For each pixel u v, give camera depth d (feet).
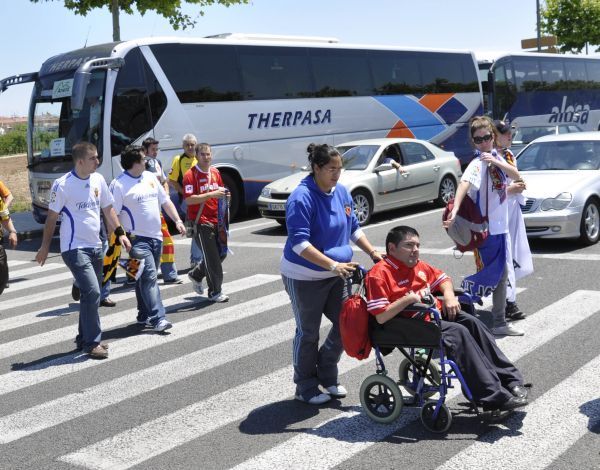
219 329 25.46
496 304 22.49
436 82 71.36
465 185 21.54
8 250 50.80
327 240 16.87
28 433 17.10
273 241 44.93
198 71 54.34
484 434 15.39
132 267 24.64
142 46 51.44
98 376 21.15
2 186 31.37
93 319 22.95
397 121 67.51
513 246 24.29
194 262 35.45
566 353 20.51
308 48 61.41
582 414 16.15
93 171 22.89
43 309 30.81
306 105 60.85
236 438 16.06
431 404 15.65
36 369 22.24
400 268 16.03
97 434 16.79
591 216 37.04
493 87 82.43
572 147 40.24
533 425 15.67
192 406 18.22
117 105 49.65
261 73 58.13
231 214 56.70
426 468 13.99
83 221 22.70
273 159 58.90
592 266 32.09
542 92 88.48
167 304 29.73
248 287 31.99
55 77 51.44
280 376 20.12
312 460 14.67
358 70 64.75
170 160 52.60
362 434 15.83
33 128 52.37
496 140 23.45
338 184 17.38
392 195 50.31
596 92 97.35
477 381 15.07
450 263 34.53
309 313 17.30
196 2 69.05
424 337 15.42
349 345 16.19
